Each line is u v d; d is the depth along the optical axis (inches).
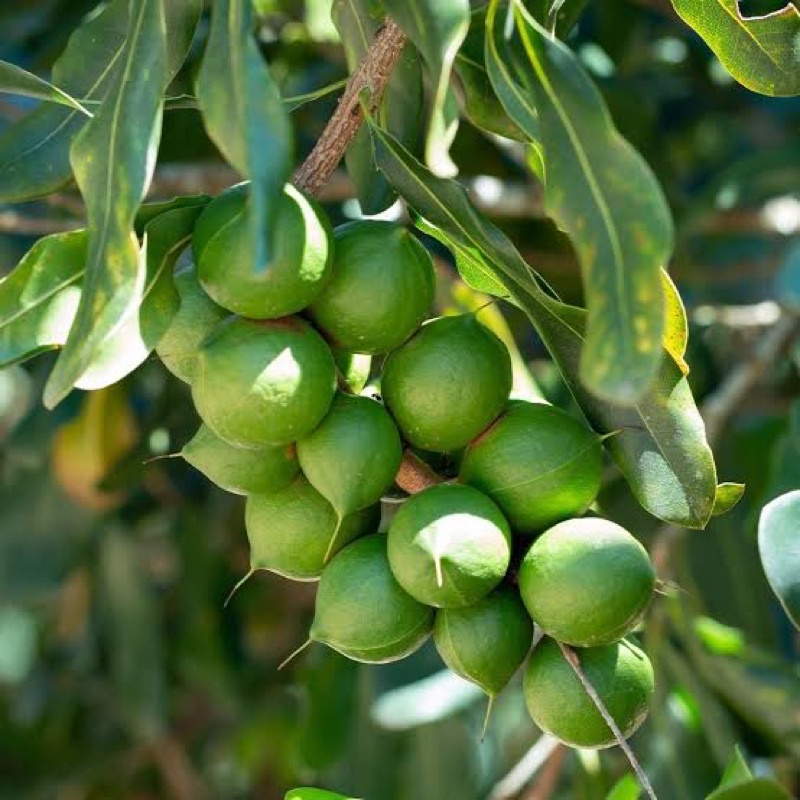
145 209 23.5
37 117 26.9
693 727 32.2
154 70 22.6
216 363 22.7
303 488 23.8
